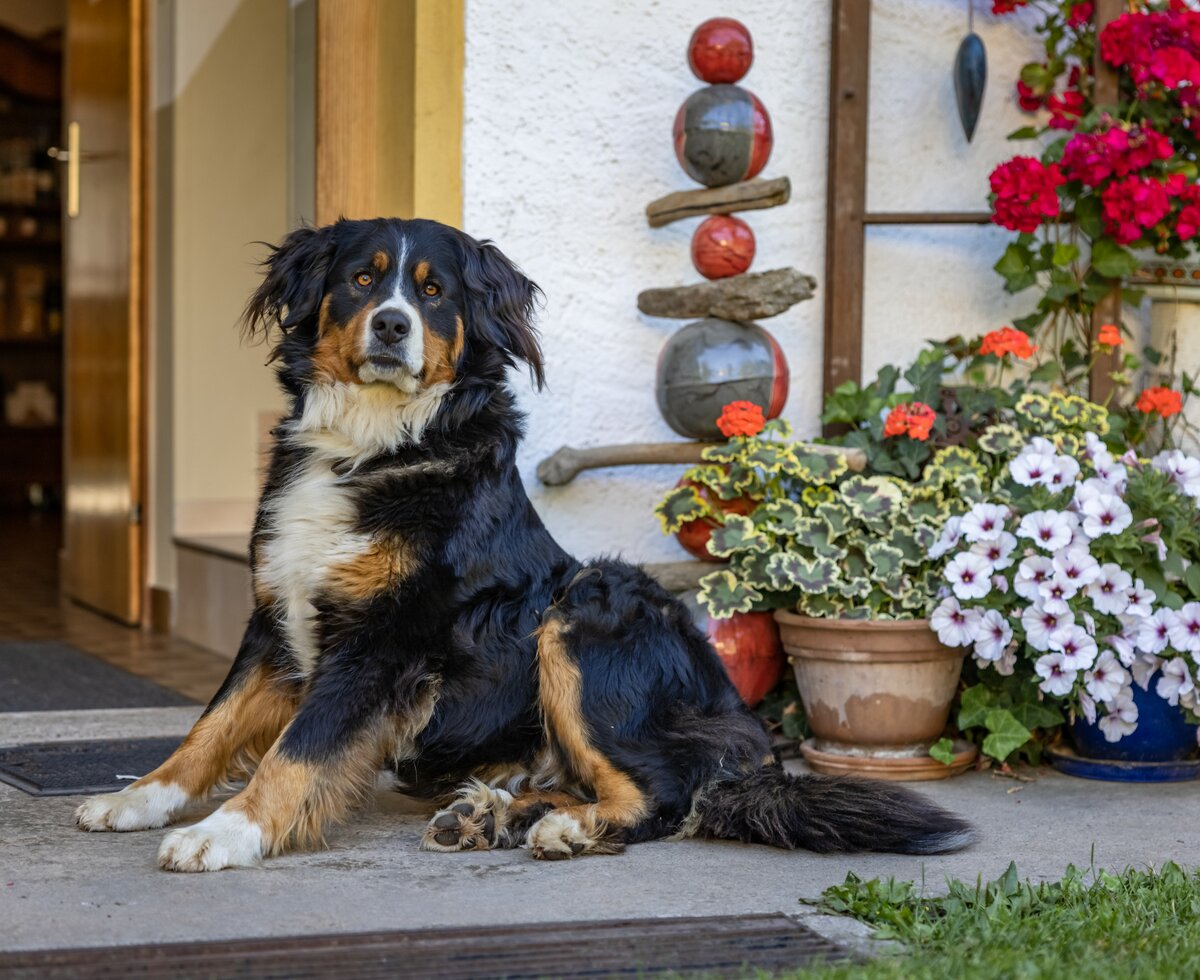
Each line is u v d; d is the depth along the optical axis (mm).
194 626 5969
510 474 3311
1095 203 4320
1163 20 4184
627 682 3094
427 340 3189
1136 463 3930
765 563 3898
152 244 6320
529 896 2664
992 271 4691
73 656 5551
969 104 4543
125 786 3459
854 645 3672
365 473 3164
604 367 4430
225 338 6301
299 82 5414
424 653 3094
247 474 6391
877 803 2963
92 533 6938
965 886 2711
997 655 3617
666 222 4375
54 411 12227
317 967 2234
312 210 5289
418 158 4125
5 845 2918
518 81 4297
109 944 2314
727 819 3041
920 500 3971
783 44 4531
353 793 3014
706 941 2406
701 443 4246
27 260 12070
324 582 3084
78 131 7008
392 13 4164
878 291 4645
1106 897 2627
